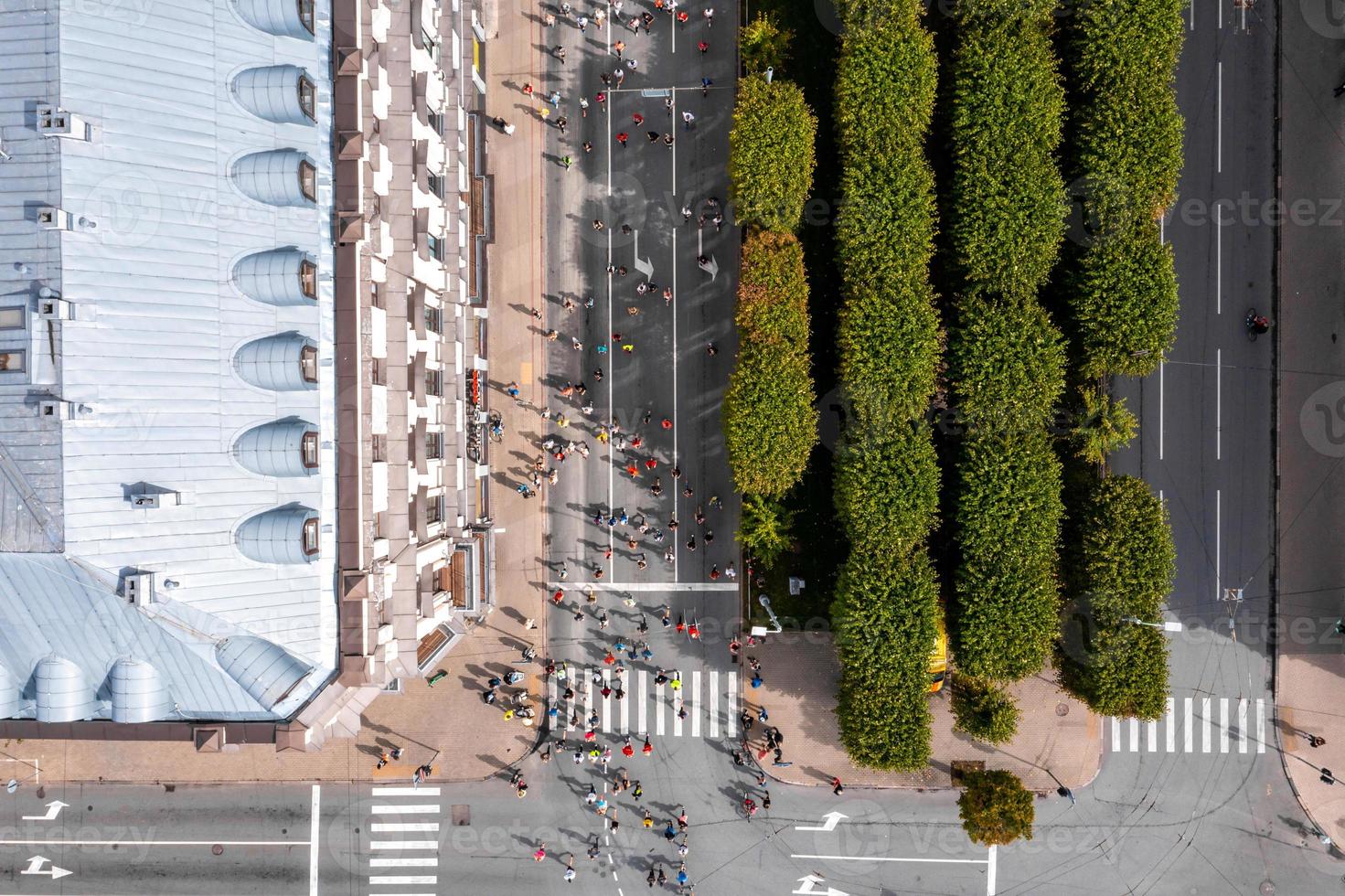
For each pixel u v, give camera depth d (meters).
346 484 36.31
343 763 54.34
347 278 36.06
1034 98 46.12
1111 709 48.03
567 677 54.16
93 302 31.67
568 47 53.78
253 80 33.97
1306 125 52.53
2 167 31.38
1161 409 53.00
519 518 54.53
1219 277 52.94
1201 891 52.97
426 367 44.16
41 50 31.16
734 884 53.56
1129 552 47.28
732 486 53.84
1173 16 46.69
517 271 54.38
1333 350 52.66
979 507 46.94
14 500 31.19
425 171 41.91
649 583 54.06
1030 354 46.09
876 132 46.97
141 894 54.28
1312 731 52.88
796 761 53.69
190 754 54.56
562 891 53.78
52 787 54.66
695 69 53.56
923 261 47.22
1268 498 53.03
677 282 53.91
